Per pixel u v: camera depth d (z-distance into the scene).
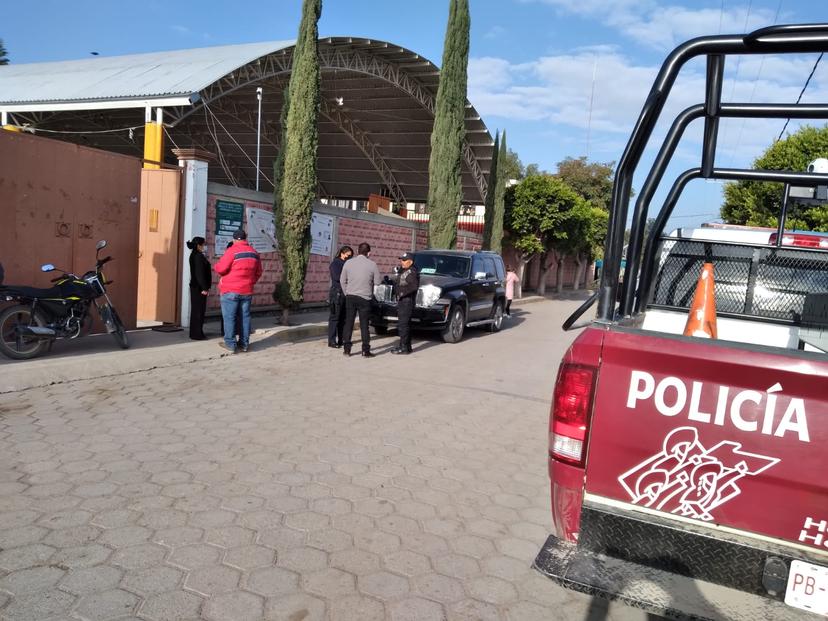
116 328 8.12
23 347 7.26
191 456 4.82
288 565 3.33
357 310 9.79
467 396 7.46
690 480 2.32
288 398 6.79
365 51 22.45
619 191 2.69
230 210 11.67
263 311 13.09
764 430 2.19
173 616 2.83
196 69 18.48
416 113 27.64
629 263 3.32
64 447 4.86
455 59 19.38
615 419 2.41
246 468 4.65
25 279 8.00
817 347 3.29
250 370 8.15
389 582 3.25
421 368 9.12
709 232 4.41
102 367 7.36
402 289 10.35
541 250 28.97
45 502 3.88
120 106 17.45
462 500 4.36
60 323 7.47
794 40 2.31
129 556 3.30
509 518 4.12
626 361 2.38
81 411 5.84
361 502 4.20
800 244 4.47
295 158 11.06
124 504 3.92
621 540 2.40
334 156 33.84
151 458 4.73
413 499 4.31
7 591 2.93
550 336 14.48
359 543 3.63
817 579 2.13
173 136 30.45
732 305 4.32
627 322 2.96
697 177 3.89
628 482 2.41
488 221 25.92
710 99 2.90
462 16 19.27
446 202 19.56
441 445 5.52
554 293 35.41
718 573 2.27
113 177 9.04
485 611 3.06
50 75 21.66
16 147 7.77
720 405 2.25
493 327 14.77
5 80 22.02
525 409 7.04
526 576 3.41
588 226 32.00
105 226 9.00
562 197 27.98
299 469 4.70
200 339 9.37
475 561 3.53
